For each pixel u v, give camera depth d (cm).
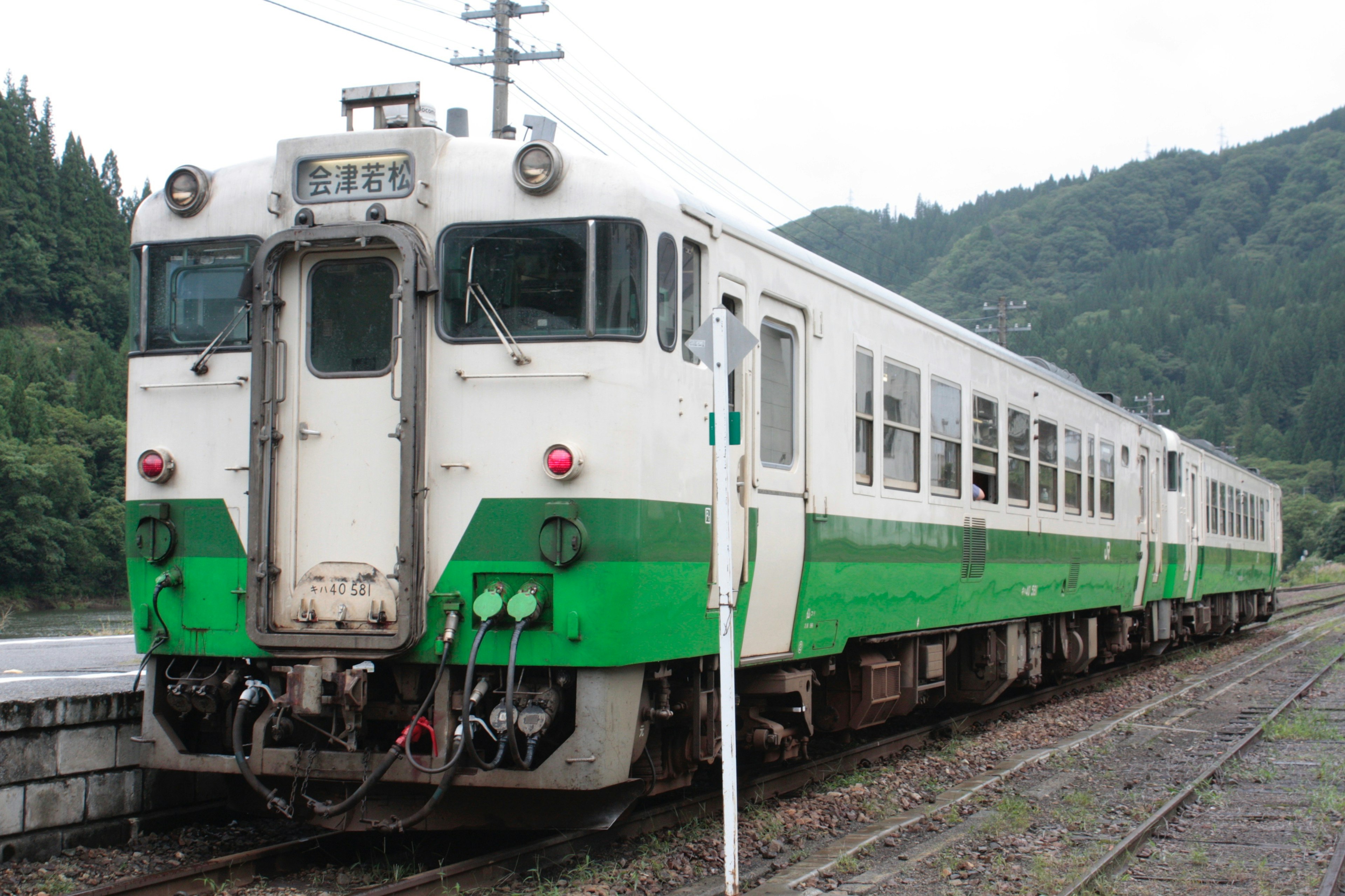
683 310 615
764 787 770
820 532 762
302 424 587
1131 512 1619
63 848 606
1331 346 16012
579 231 571
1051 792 838
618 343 565
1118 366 15588
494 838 643
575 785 546
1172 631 1959
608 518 555
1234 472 2433
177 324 623
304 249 585
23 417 5859
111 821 634
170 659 614
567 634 548
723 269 657
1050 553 1266
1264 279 19575
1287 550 10000
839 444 795
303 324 591
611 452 559
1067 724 1184
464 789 583
